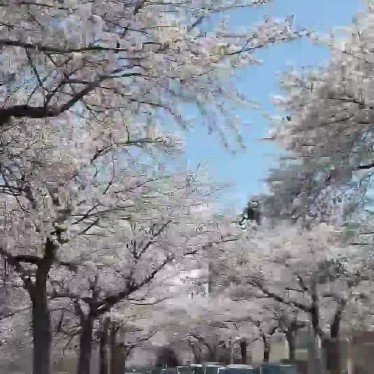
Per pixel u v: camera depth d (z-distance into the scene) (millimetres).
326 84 11992
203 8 7801
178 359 62125
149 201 14977
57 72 8102
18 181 10836
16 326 24328
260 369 20516
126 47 7188
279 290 24484
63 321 25797
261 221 14820
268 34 7969
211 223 19047
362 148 12141
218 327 38656
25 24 7023
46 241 12266
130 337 38031
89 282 18594
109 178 14477
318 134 12414
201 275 24625
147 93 8156
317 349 18578
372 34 12195
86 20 6941
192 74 7691
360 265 18656
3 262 13656
